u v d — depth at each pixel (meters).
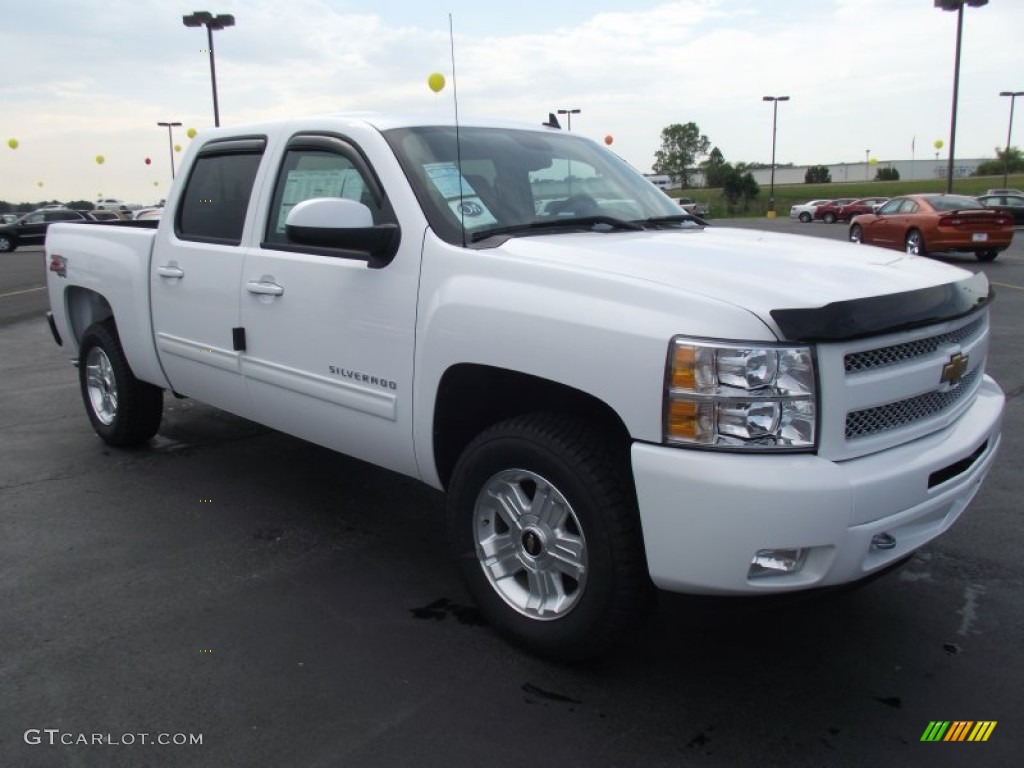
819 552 2.45
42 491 4.79
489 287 2.96
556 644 2.92
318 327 3.64
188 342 4.49
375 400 3.44
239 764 2.50
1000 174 99.94
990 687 2.89
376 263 3.36
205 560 3.89
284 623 3.32
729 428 2.43
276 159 4.01
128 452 5.52
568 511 2.84
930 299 2.71
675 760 2.52
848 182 116.62
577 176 3.98
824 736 2.63
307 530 4.24
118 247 5.03
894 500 2.54
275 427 4.16
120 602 3.49
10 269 23.41
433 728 2.67
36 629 3.27
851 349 2.50
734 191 68.69
